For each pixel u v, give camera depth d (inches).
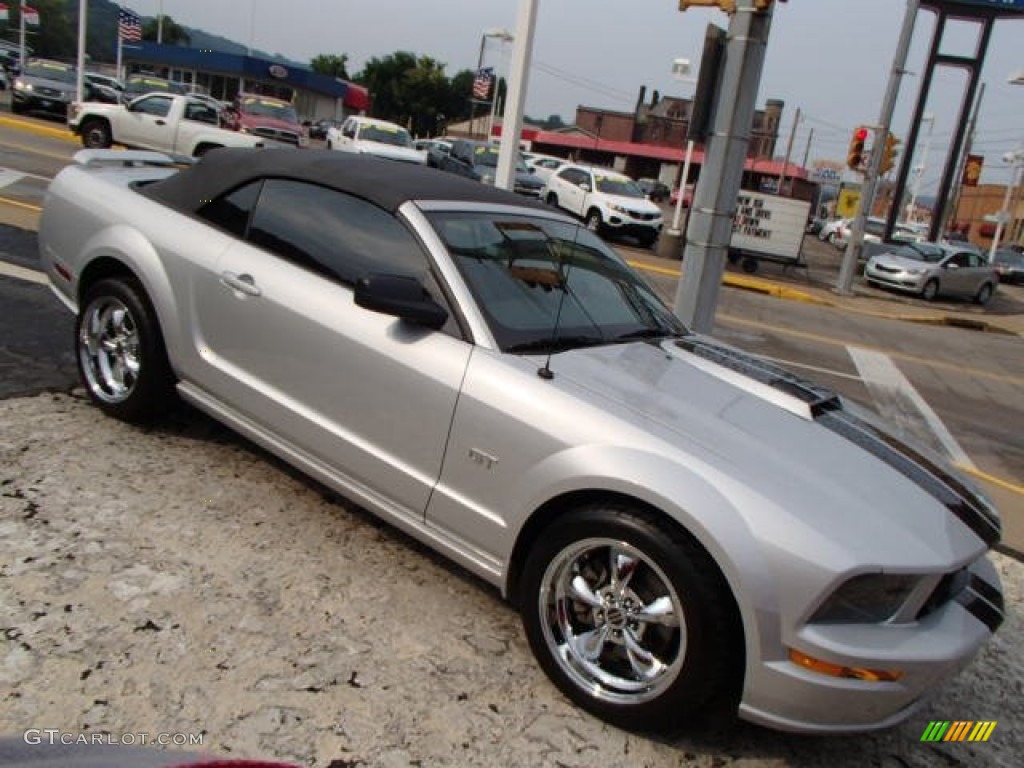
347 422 135.9
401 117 3304.6
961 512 115.6
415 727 105.6
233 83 2368.4
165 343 161.8
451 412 123.1
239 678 108.8
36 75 1074.1
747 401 130.3
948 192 1453.0
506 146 373.7
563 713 112.7
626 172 2965.1
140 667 107.8
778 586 98.3
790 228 875.4
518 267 142.6
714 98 240.2
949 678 106.2
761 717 101.0
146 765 55.1
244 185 159.8
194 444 172.7
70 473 152.5
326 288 141.0
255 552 137.9
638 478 105.7
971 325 771.4
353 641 120.0
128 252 163.9
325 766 97.0
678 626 104.7
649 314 159.5
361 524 152.3
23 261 303.0
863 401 369.7
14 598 116.7
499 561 120.3
